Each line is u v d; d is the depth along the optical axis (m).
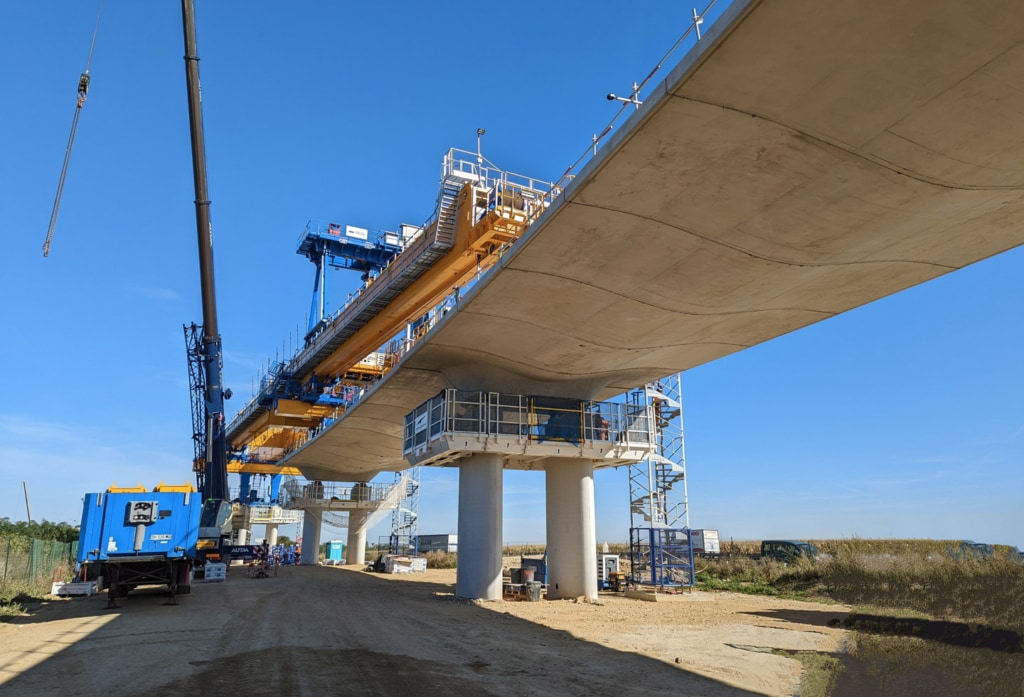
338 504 63.59
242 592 28.17
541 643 14.92
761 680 10.95
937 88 10.54
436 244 29.16
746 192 13.91
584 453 26.91
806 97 11.02
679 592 28.23
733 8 9.60
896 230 15.27
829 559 30.20
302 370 51.19
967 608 16.52
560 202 14.81
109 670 11.09
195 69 36.16
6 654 12.64
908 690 9.97
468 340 24.64
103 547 21.50
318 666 11.48
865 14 9.29
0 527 51.41
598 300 20.34
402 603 24.05
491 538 25.53
